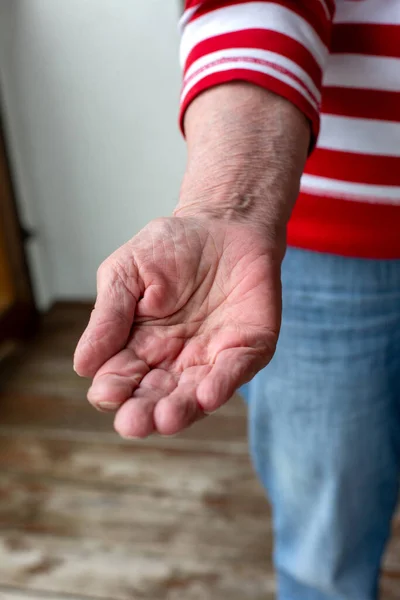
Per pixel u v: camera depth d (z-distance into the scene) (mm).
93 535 956
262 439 655
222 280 400
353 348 579
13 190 1446
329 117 512
